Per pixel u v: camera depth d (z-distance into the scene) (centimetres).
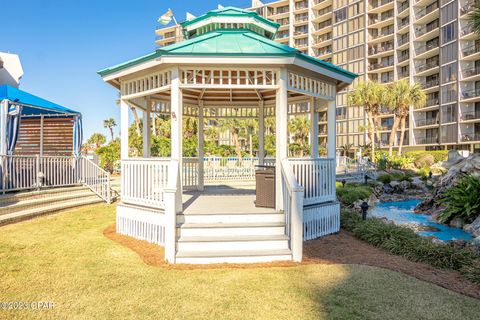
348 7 5359
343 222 833
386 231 682
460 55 3716
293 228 547
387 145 4828
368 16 5097
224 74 730
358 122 5194
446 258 540
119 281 454
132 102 782
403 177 2262
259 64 614
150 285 443
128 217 700
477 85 3669
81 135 1284
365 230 716
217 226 590
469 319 362
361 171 2414
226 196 865
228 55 596
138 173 697
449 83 3859
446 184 1355
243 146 5966
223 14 778
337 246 649
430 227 1060
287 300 402
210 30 804
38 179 1000
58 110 1149
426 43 4447
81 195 1111
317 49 6166
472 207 1021
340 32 5497
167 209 536
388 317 363
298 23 6388
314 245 653
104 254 569
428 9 4331
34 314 362
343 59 5450
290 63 608
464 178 1168
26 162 964
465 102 3712
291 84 658
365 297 411
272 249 569
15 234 687
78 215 920
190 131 3388
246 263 538
